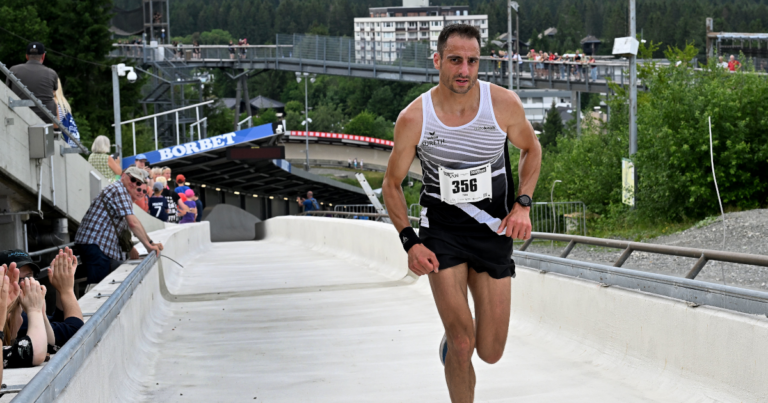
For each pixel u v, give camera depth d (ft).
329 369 21.40
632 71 75.82
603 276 20.53
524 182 13.19
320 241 68.80
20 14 166.61
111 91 182.60
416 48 222.89
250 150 101.81
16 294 13.06
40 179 32.27
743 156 63.10
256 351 24.31
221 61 256.93
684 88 67.56
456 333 12.93
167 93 164.14
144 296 25.94
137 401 18.06
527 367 20.42
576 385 18.22
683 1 621.31
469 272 13.43
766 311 14.40
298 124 519.19
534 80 186.80
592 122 112.37
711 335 15.62
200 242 73.36
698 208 65.98
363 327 28.07
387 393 18.45
